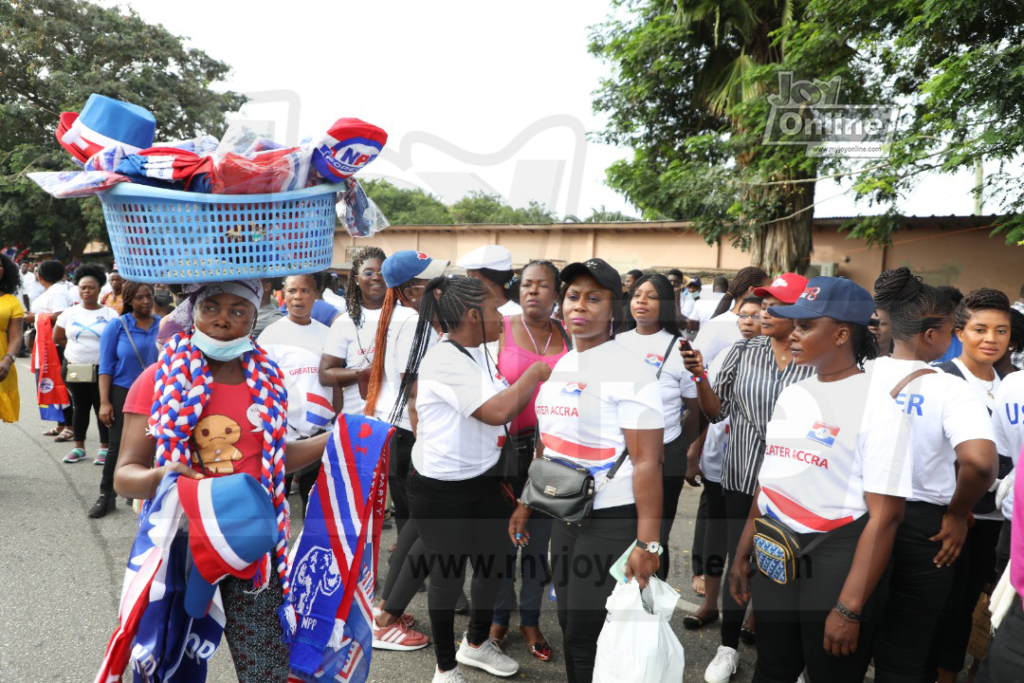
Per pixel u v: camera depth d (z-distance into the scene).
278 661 2.08
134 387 2.02
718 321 3.48
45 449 6.31
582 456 2.27
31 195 21.69
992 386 2.81
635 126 13.77
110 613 3.35
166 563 1.87
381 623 3.22
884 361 2.48
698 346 3.43
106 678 1.86
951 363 2.82
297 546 2.22
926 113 8.92
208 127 24.20
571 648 2.37
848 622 2.00
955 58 8.36
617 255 15.12
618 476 2.22
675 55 12.66
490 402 2.46
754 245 11.83
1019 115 7.71
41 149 22.61
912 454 2.31
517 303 3.32
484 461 2.60
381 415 3.07
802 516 2.10
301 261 1.92
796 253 11.50
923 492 2.34
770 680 2.25
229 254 1.83
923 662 2.40
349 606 2.18
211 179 1.77
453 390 2.46
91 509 4.66
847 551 2.03
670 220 14.30
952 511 2.29
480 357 2.56
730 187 11.17
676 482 3.06
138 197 1.77
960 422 2.25
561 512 2.22
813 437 2.08
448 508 2.61
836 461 2.03
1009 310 2.72
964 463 2.21
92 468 5.76
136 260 1.84
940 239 12.51
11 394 5.11
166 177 1.76
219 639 2.01
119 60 23.98
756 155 11.29
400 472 3.00
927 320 2.45
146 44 23.95
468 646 3.04
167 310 4.95
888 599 2.40
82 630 3.19
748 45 12.14
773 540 2.09
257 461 2.09
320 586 2.19
